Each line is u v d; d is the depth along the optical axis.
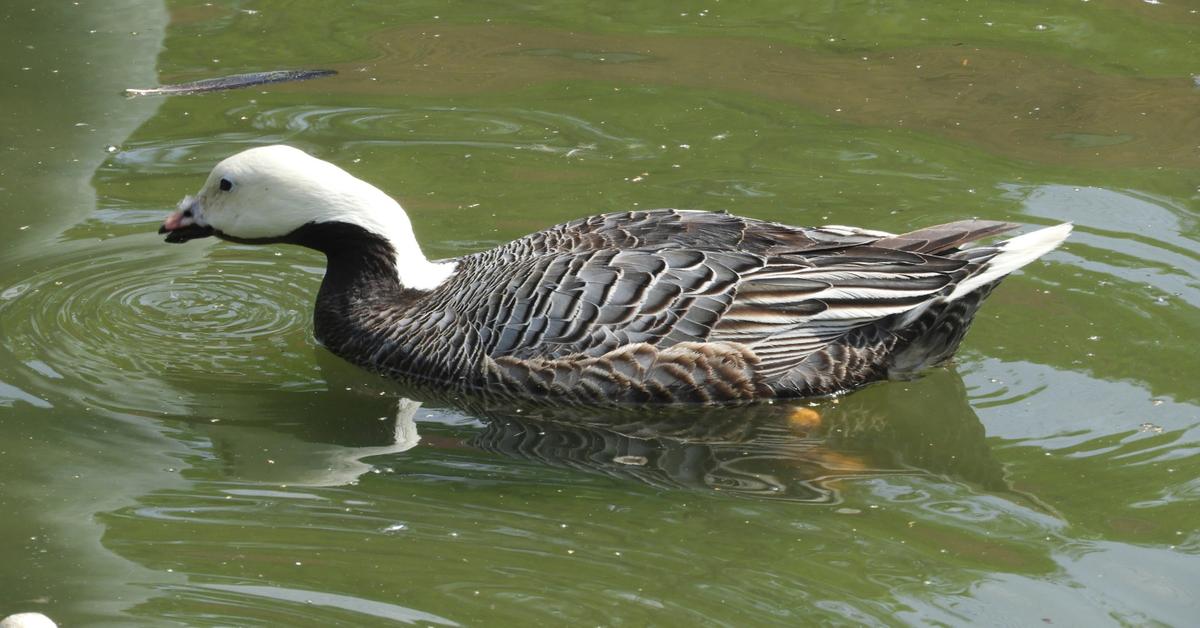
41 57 15.25
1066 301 10.71
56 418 9.32
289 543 7.85
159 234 11.17
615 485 8.67
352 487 8.56
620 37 16.20
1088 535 8.02
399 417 9.62
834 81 15.00
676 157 13.20
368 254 10.41
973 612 7.29
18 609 7.16
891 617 7.23
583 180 12.73
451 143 13.49
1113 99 14.52
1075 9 16.88
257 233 10.52
